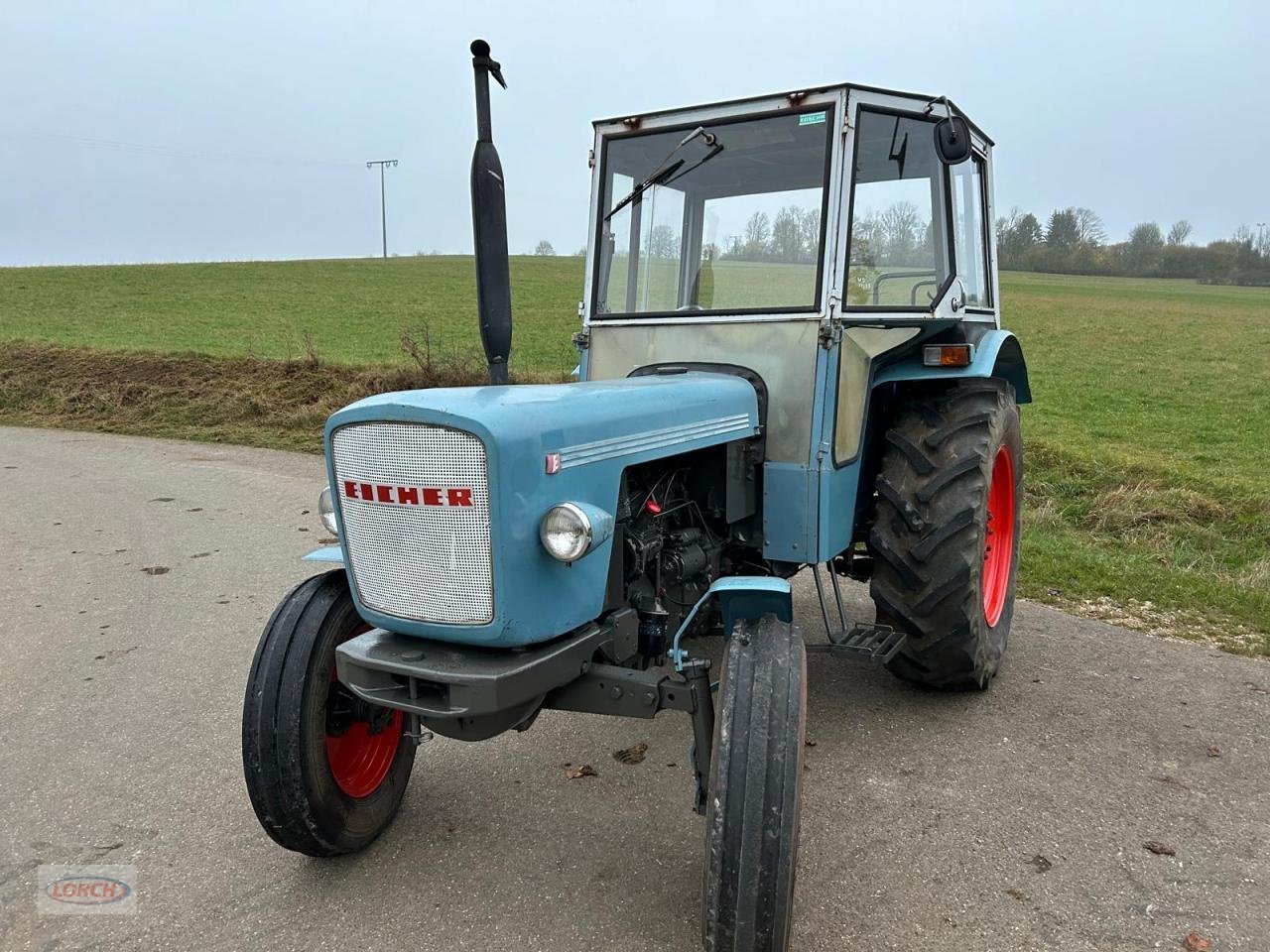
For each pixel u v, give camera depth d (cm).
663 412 283
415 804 313
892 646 334
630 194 373
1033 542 655
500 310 299
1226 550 666
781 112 333
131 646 470
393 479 237
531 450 230
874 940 240
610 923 249
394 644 248
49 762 347
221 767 341
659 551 295
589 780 329
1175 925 246
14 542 687
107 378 1453
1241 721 371
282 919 253
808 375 332
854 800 310
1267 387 1738
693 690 244
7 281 3506
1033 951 236
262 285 3478
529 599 233
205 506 801
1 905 262
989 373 375
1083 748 348
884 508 365
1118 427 1303
